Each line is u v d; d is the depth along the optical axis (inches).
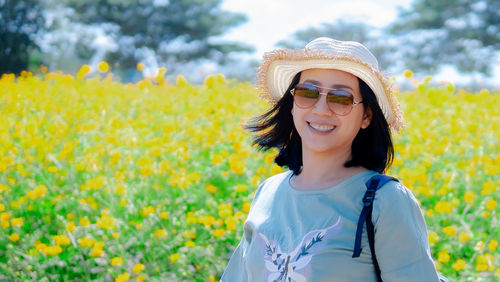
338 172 84.0
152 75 390.3
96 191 209.5
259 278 84.4
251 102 355.9
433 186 212.4
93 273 166.6
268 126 96.9
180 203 204.1
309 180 85.5
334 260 76.8
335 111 81.4
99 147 235.1
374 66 85.0
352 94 82.4
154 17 2122.3
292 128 95.3
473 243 176.2
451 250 171.8
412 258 75.0
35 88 404.2
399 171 225.6
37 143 237.5
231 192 215.5
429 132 269.3
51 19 1644.9
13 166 224.7
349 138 83.1
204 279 160.4
